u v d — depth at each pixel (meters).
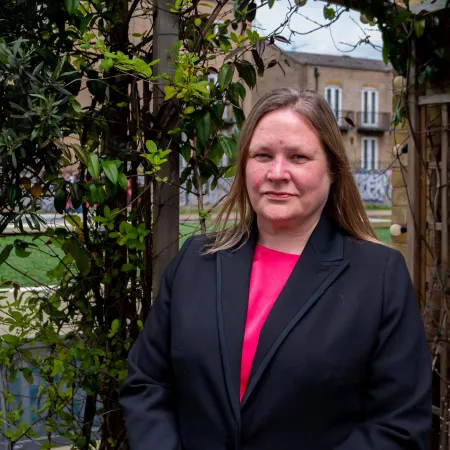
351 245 1.37
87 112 2.04
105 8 2.09
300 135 1.31
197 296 1.38
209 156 2.05
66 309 2.19
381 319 1.28
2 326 2.18
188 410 1.33
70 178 2.10
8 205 1.92
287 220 1.36
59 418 2.26
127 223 2.00
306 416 1.22
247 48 1.99
